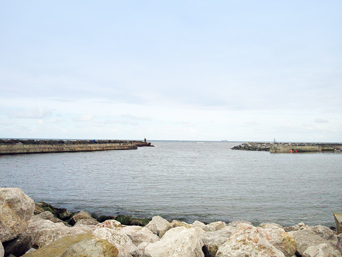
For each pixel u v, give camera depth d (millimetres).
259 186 21438
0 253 4691
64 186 20469
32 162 37875
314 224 12445
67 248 4559
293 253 6496
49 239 6043
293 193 18781
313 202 16281
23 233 5730
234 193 18609
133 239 7871
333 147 84750
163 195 17781
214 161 47094
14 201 5684
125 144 90000
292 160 50406
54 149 58812
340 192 19234
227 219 13016
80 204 15422
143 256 6203
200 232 8906
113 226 9047
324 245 6465
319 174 29250
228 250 5992
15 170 29078
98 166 35156
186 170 32312
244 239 6180
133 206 15062
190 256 5984
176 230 7469
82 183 21875
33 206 6195
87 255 4379
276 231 6766
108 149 78562
